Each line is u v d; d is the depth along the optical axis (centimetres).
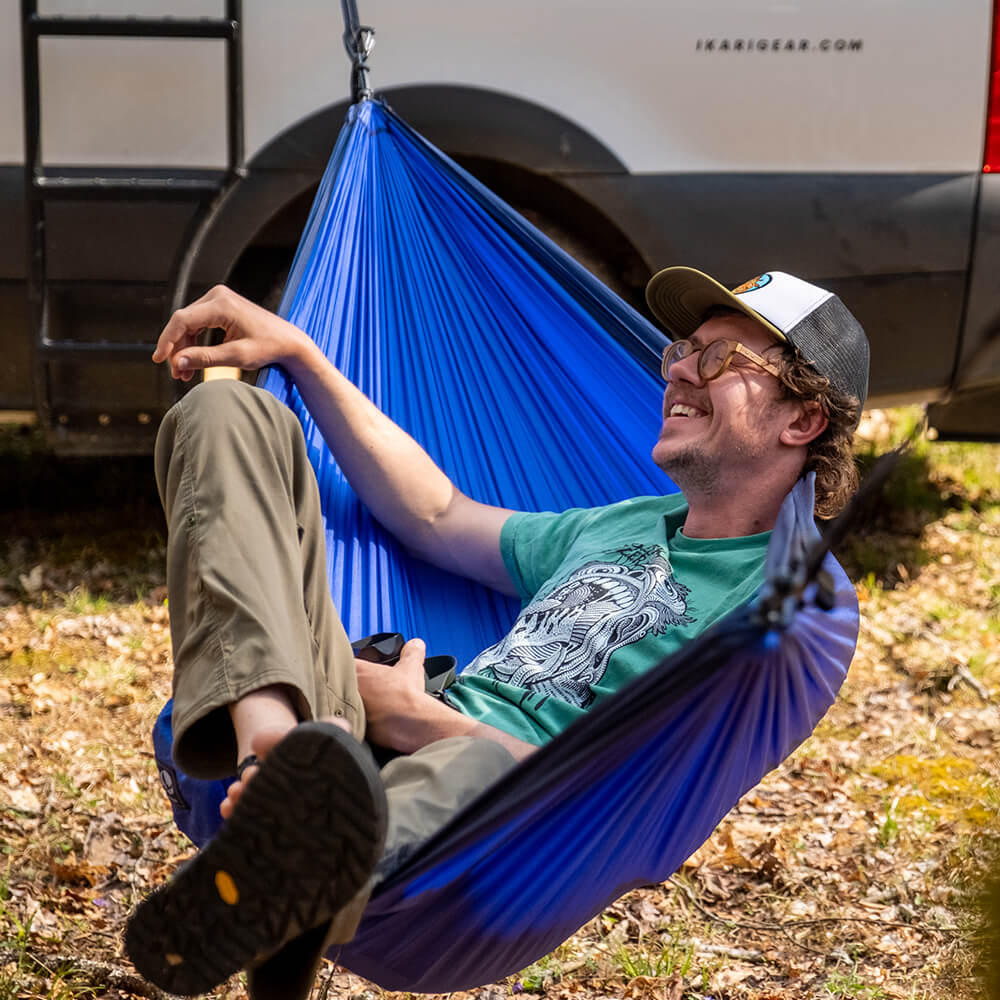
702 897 389
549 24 512
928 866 398
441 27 509
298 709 227
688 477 295
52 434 535
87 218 507
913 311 534
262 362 312
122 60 500
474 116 513
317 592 254
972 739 489
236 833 198
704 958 356
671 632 277
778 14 516
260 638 224
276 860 199
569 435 365
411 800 232
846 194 524
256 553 233
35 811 418
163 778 262
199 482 239
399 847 224
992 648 554
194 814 261
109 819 416
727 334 297
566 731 198
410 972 254
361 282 369
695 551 293
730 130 520
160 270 512
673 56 516
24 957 338
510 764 248
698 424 296
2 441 701
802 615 214
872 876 397
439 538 326
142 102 503
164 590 584
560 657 279
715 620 275
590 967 352
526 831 228
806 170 523
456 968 256
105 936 355
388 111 391
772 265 528
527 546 320
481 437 363
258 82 505
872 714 506
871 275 530
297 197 517
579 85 515
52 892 375
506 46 512
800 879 396
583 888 252
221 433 243
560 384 368
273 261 541
